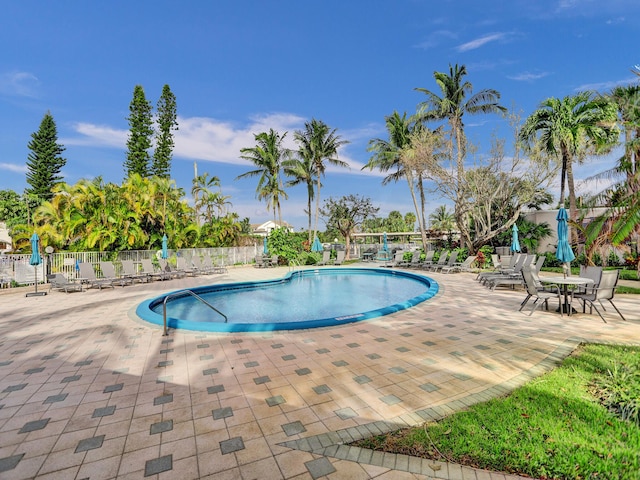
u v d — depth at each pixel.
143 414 3.12
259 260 20.44
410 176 23.28
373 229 54.34
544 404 3.06
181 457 2.46
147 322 6.82
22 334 6.04
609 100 13.71
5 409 3.25
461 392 3.43
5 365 4.48
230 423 2.93
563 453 2.34
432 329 5.88
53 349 5.15
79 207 16.17
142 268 15.59
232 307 9.70
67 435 2.79
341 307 9.66
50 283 12.13
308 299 10.88
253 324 6.11
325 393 3.48
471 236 23.64
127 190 17.83
